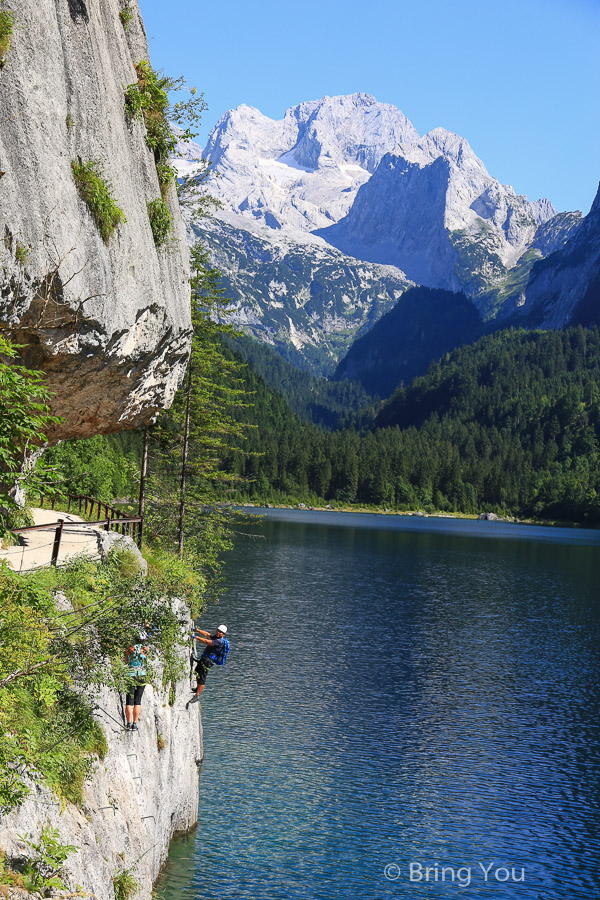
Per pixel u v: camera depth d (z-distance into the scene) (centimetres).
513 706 4209
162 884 2136
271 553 11250
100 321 1413
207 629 5547
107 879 1327
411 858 2523
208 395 4112
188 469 4175
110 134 1480
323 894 2225
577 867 2528
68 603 1533
